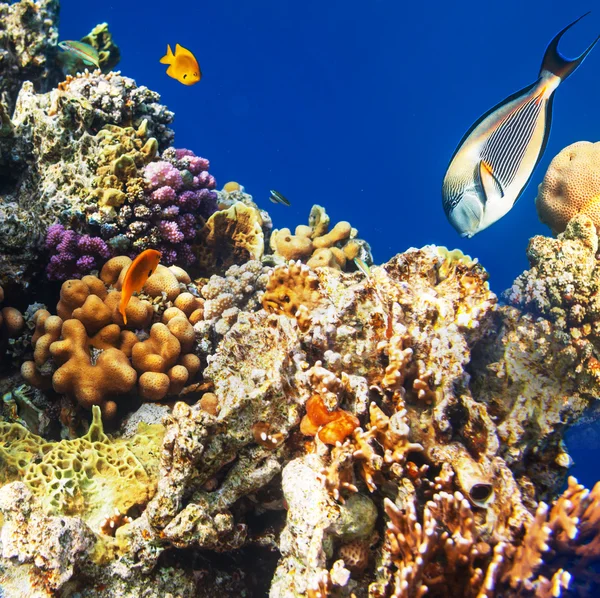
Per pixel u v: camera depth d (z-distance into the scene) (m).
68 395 3.66
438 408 2.97
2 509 2.38
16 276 4.10
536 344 3.62
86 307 3.67
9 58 6.10
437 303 3.62
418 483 2.67
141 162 4.82
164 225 4.58
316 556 2.34
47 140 4.79
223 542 2.76
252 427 2.83
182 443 2.66
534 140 2.70
